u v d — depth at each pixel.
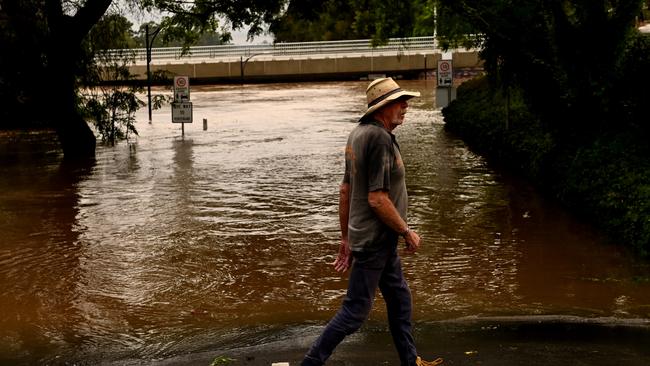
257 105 37.31
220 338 6.49
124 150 20.39
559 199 11.95
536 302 7.41
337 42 63.84
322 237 10.38
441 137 21.78
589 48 11.94
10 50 18.09
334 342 4.75
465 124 21.02
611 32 11.79
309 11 20.38
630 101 11.67
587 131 12.38
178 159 18.52
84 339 6.70
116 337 6.74
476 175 15.00
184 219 11.68
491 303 7.41
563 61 12.23
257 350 5.91
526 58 13.21
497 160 16.75
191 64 61.03
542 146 13.84
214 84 61.22
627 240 9.26
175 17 21.20
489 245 9.67
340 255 4.91
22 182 15.39
